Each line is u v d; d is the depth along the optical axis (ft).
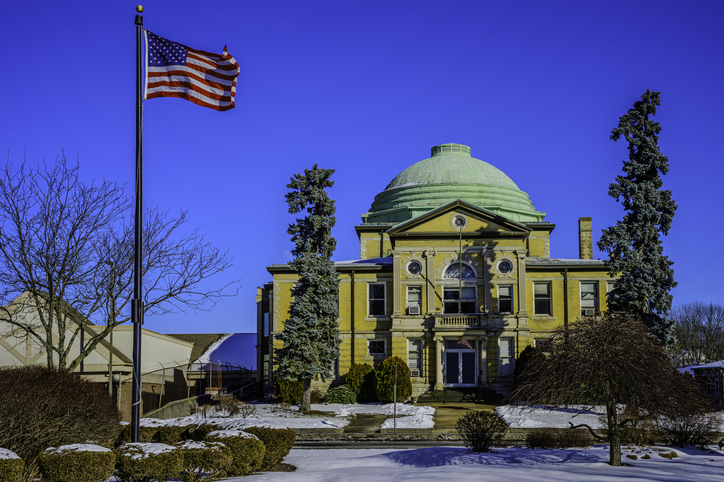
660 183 144.66
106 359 121.70
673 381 67.77
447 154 225.56
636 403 65.62
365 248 204.44
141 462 53.67
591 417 119.85
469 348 165.17
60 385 71.77
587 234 201.16
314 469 73.15
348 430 119.14
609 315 71.56
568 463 69.77
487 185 209.97
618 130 145.69
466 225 169.37
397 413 137.39
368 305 174.50
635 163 143.64
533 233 195.93
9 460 48.01
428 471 64.54
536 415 122.11
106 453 52.26
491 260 167.43
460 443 102.58
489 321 163.63
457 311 167.94
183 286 109.29
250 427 73.67
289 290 177.58
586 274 171.83
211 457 58.59
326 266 146.61
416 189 211.82
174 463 55.11
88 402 72.33
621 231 141.08
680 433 83.92
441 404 151.94
